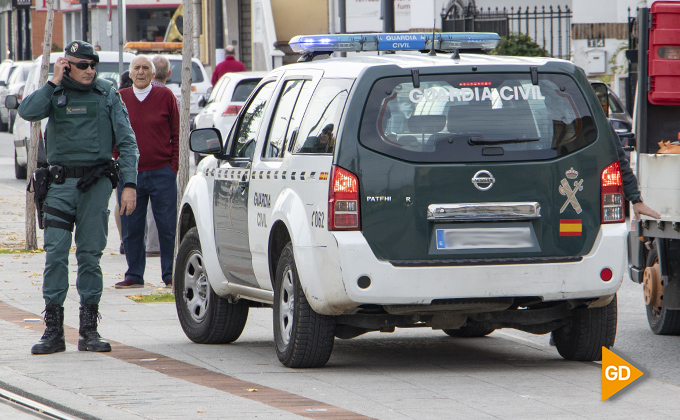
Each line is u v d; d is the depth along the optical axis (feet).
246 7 451.53
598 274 77.87
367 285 75.10
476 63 78.59
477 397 71.51
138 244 122.62
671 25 95.30
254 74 249.75
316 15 385.70
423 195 76.02
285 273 81.00
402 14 334.65
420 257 76.02
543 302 80.74
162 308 110.93
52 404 69.36
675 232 90.53
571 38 263.08
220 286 91.30
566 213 77.92
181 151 120.67
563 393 72.84
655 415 66.95
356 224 75.51
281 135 84.94
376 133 76.18
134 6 475.31
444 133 76.95
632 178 84.43
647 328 103.55
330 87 79.82
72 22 530.68
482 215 76.74
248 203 86.69
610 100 235.40
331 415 65.67
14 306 109.91
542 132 78.23
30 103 83.87
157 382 75.41
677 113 96.94
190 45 120.37
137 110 120.26
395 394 72.23
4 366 80.69
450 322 79.77
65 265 86.07
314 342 79.05
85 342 87.35
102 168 85.61
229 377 77.61
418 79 77.41
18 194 228.02
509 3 285.43
